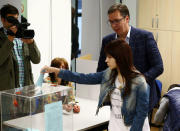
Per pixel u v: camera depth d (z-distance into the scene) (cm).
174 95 266
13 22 234
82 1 461
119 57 184
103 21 495
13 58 250
